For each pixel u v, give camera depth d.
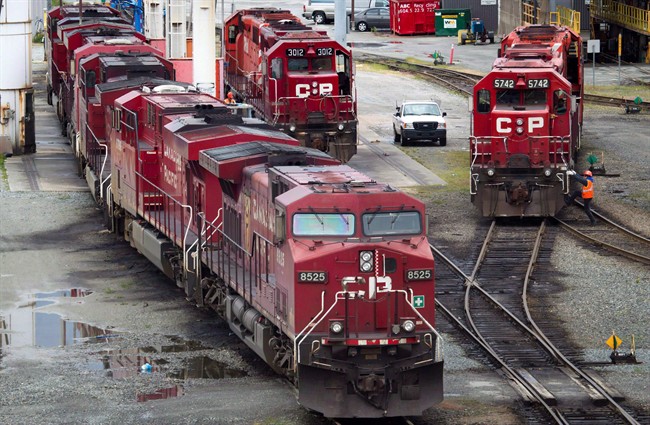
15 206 115.38
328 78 128.62
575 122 122.06
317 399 57.69
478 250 99.88
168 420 59.22
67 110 147.12
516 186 108.31
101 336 76.12
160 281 91.00
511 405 61.41
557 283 88.62
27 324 78.81
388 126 163.88
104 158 115.62
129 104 98.19
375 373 57.16
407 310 58.06
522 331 76.50
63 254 98.94
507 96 111.00
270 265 64.69
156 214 91.69
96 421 59.19
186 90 102.38
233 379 66.50
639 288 85.94
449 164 137.12
